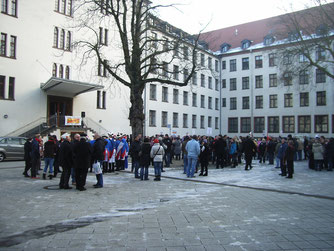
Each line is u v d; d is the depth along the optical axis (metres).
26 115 25.27
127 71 16.62
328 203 7.94
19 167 16.08
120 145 14.94
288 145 13.21
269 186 10.77
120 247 4.54
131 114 16.61
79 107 29.56
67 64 28.45
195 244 4.71
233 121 51.22
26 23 25.59
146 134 36.69
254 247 4.61
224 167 18.14
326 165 17.42
